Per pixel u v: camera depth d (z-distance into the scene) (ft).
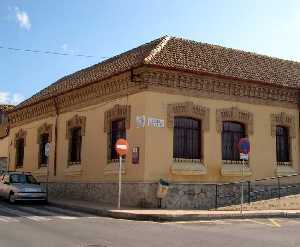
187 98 75.46
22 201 80.28
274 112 85.30
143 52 82.48
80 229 47.21
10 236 41.81
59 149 96.53
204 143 76.48
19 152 117.80
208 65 79.41
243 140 66.33
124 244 38.42
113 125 80.94
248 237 44.19
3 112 136.15
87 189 84.94
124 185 74.59
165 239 41.70
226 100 79.56
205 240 41.50
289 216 65.41
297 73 93.76
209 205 74.79
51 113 101.09
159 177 71.56
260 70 87.25
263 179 80.69
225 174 77.61
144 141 71.15
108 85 81.05
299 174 86.22
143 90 72.64
